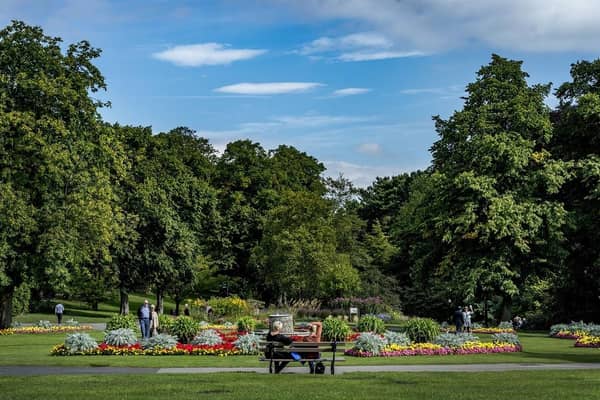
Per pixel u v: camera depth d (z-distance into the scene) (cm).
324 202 6594
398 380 1556
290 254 6234
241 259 7762
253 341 2486
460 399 1219
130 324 3147
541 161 4494
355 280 6056
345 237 7131
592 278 4841
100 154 4278
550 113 5053
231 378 1600
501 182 4522
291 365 2092
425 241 5022
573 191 4666
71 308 7162
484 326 5188
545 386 1420
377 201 9894
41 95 3950
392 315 5681
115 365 2062
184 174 6656
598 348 2880
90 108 4125
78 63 4253
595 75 4731
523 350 2753
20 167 3828
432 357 2395
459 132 4675
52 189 3997
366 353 2414
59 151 3844
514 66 4778
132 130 6128
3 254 3741
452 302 6109
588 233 4569
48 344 3067
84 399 1227
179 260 6003
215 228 7300
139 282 5966
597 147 4650
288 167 8438
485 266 4412
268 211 7294
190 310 5534
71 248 3922
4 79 3866
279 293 6994
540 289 5166
